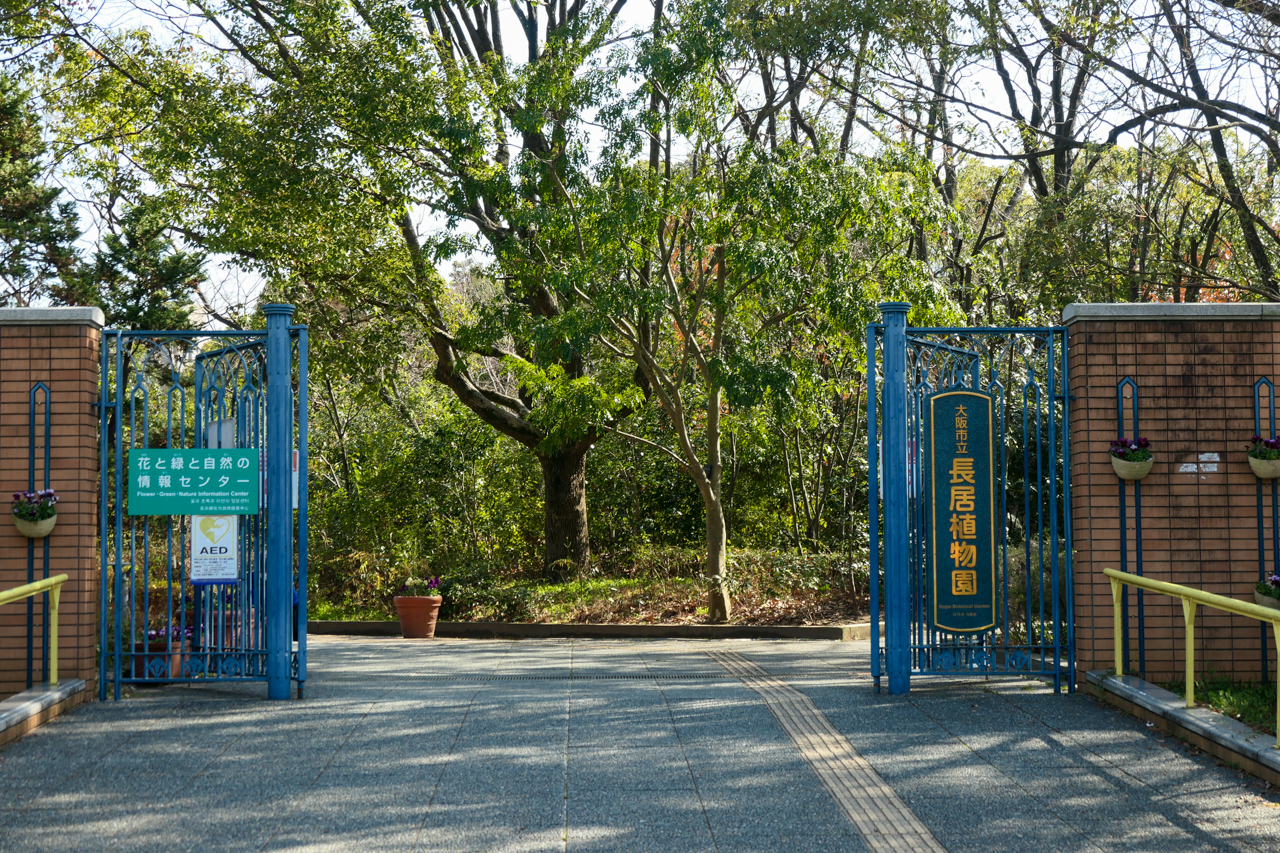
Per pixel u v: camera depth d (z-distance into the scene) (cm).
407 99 1423
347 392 2070
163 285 1864
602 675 840
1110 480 698
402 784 505
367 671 880
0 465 682
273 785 504
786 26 1427
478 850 422
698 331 1667
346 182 1470
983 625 714
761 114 1502
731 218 1322
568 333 1298
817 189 1296
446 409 2173
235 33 1537
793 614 1485
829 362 1600
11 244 1794
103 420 699
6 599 576
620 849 423
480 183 1398
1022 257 1717
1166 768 530
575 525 1886
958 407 723
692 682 782
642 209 1281
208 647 708
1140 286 1759
